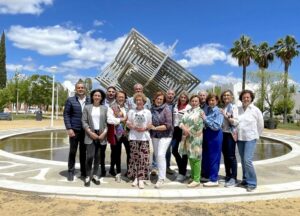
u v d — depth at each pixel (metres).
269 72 42.62
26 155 12.65
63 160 11.55
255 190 7.17
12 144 16.00
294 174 9.23
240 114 7.42
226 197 6.83
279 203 6.64
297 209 6.29
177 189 7.19
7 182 7.55
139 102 7.47
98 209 6.04
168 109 7.56
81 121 7.86
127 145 8.20
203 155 8.09
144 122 7.42
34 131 22.17
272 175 9.05
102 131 7.58
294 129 34.12
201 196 6.71
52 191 6.81
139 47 13.92
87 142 7.50
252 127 7.27
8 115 37.59
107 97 8.39
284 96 43.72
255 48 44.88
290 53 43.56
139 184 7.32
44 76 49.88
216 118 7.52
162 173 7.54
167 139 7.61
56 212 5.85
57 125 29.75
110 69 14.23
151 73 14.14
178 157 8.29
